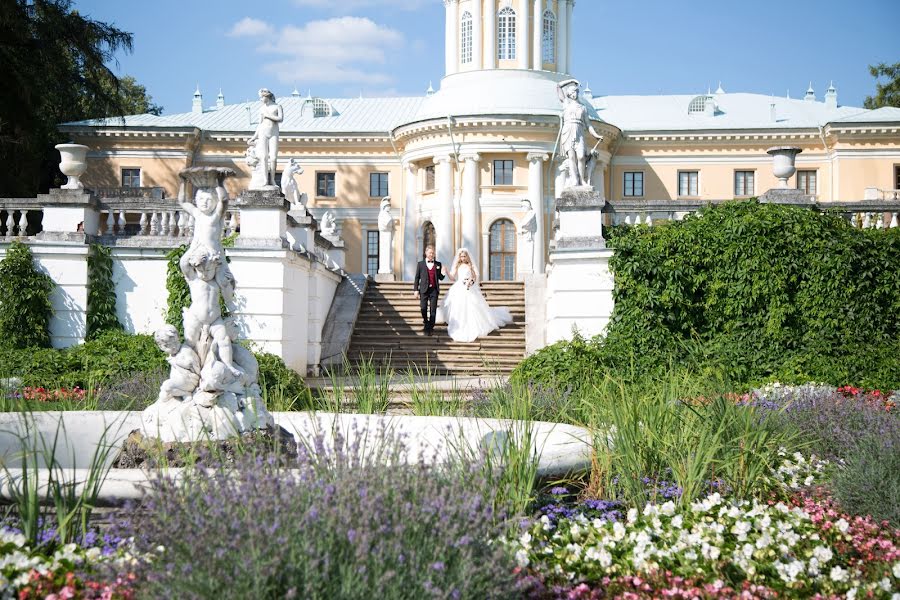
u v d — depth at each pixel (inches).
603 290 639.8
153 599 153.7
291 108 1888.5
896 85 1993.1
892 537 234.5
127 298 709.3
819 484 279.6
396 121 1836.9
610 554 207.8
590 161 671.8
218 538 156.9
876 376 572.4
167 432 270.1
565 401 420.8
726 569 206.1
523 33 1745.8
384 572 154.5
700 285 626.5
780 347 606.9
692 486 247.8
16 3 1146.7
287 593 143.1
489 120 1582.2
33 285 680.4
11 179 1247.5
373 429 313.6
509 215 1606.8
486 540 177.9
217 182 483.5
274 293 647.8
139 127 1705.2
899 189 1700.3
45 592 169.9
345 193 1790.1
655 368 592.4
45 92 1279.5
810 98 1923.0
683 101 1876.2
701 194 1750.7
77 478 210.2
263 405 285.6
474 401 438.0
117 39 1256.2
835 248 609.9
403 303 890.7
